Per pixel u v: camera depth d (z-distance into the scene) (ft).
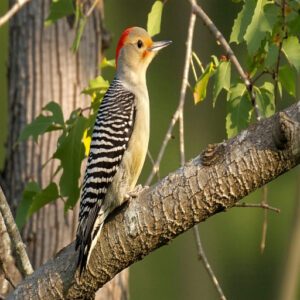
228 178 27.89
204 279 91.76
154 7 36.24
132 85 37.19
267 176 27.76
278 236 91.40
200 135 94.02
